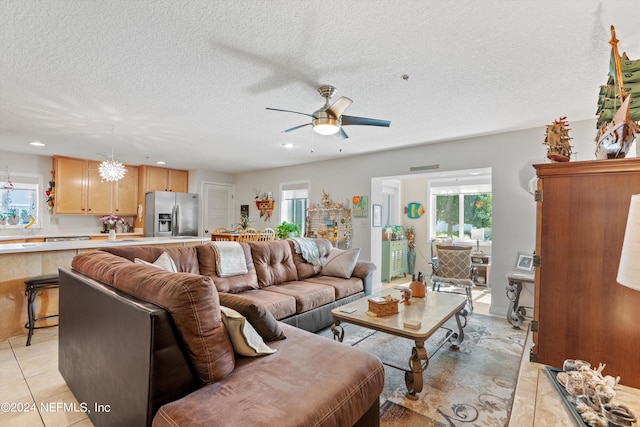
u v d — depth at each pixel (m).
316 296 3.35
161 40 2.01
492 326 3.61
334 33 1.92
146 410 1.28
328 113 2.61
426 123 3.68
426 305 2.83
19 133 4.19
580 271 1.46
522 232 3.90
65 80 2.59
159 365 1.30
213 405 1.25
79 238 5.83
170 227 6.74
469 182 6.31
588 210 1.45
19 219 5.55
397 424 1.88
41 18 1.78
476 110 3.24
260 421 1.17
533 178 3.55
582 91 2.74
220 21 1.81
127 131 4.10
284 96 2.92
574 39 1.95
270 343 1.87
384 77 2.51
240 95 2.91
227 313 1.67
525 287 3.89
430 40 1.98
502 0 1.61
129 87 2.74
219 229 6.09
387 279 6.14
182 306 1.38
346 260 4.16
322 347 1.82
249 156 5.79
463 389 2.26
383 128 3.88
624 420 0.93
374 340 3.16
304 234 6.45
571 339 1.47
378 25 1.84
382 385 1.70
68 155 5.69
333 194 5.98
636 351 1.34
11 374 2.38
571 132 3.56
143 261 2.60
